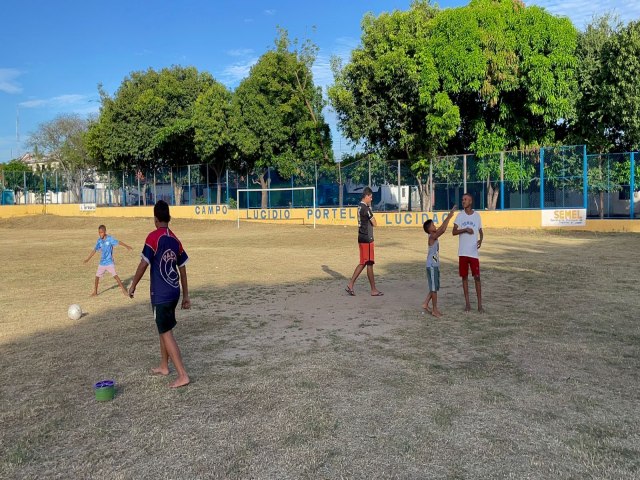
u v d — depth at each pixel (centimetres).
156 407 488
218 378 563
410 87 2784
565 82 2558
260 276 1321
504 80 2544
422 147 3062
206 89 4422
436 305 866
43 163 6431
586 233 2417
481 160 2820
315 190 3309
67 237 3005
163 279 540
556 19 2533
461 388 516
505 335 707
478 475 357
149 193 4444
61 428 449
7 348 712
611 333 708
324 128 3962
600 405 470
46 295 1136
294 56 3706
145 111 4234
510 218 2709
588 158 2662
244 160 3953
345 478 358
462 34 2545
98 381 565
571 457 379
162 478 364
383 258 1625
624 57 2538
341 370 578
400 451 393
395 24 2892
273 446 405
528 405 472
